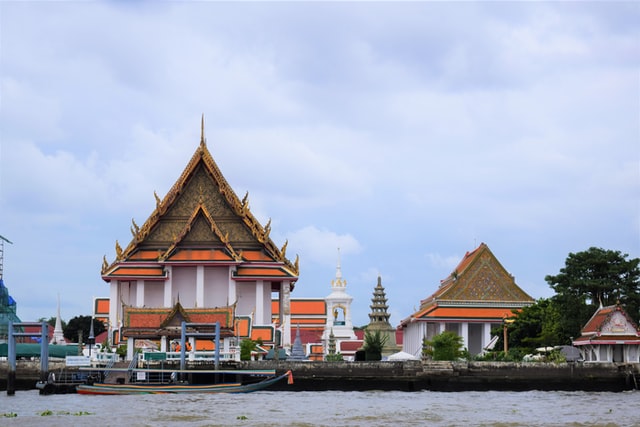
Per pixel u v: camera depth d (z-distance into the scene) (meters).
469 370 91.56
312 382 90.25
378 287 132.88
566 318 107.56
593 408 67.00
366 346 110.25
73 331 144.62
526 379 91.62
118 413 62.09
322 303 186.88
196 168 126.19
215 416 60.25
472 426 55.03
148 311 94.62
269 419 58.50
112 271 119.50
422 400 75.44
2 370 91.38
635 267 112.31
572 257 113.88
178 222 124.44
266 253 124.31
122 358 95.19
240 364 90.38
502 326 119.12
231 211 125.44
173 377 86.38
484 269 132.88
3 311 109.06
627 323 97.25
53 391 82.44
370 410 64.75
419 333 134.25
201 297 119.31
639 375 91.31
